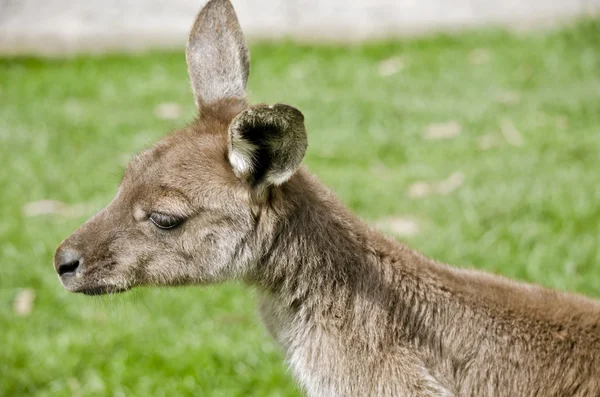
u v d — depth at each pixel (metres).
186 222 7.82
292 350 8.05
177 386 10.09
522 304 7.72
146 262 7.93
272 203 7.79
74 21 25.67
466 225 12.95
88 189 15.42
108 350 10.88
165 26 25.59
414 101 18.83
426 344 7.68
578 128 16.69
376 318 7.70
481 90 19.45
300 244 7.88
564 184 13.95
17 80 22.80
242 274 7.98
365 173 15.46
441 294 7.76
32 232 13.74
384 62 22.38
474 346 7.62
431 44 23.09
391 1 24.94
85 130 18.58
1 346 11.02
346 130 17.48
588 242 12.16
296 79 21.36
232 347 10.57
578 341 7.53
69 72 23.23
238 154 7.49
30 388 10.37
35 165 16.64
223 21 8.67
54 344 11.02
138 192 7.91
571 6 24.12
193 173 7.81
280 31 25.41
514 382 7.55
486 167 14.96
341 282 7.82
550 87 19.31
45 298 12.07
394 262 7.89
